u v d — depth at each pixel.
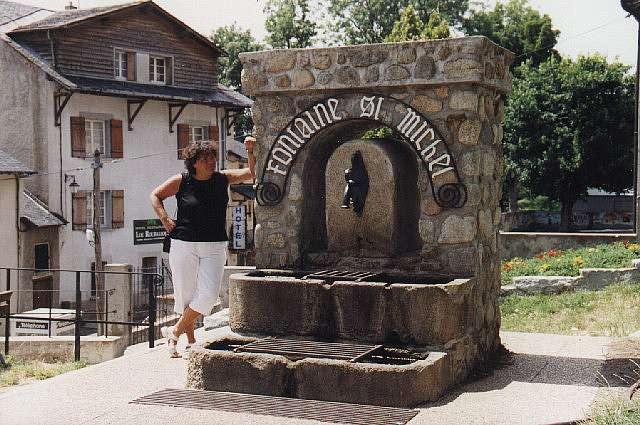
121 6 31.42
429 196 7.70
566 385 6.90
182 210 7.26
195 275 7.35
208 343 7.16
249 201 36.38
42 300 27.23
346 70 7.92
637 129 21.25
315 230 8.66
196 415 6.08
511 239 19.70
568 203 42.47
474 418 5.91
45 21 30.50
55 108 28.97
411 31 24.41
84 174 30.00
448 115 7.59
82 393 6.77
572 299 13.41
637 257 15.62
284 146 8.29
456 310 7.07
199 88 35.41
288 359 6.65
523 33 53.22
